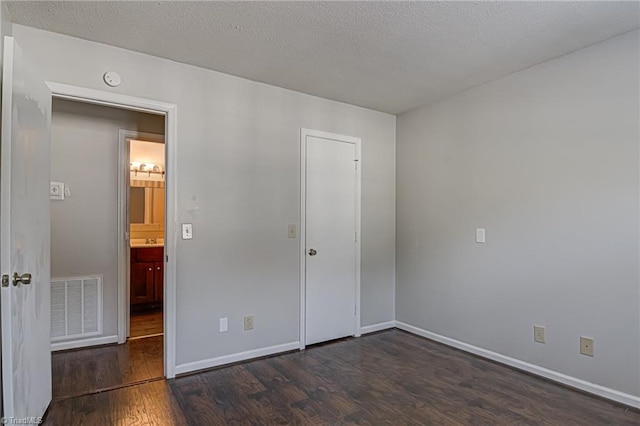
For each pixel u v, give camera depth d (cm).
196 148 286
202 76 290
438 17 215
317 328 350
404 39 242
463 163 336
